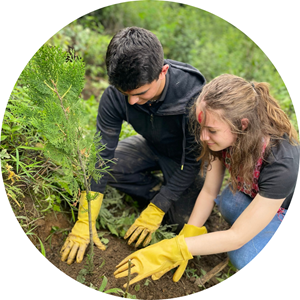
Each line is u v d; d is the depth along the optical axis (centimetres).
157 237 210
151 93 159
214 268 205
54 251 190
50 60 145
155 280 194
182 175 205
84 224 190
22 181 196
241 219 161
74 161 149
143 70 144
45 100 145
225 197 199
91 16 473
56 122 138
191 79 183
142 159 237
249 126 150
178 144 210
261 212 158
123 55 143
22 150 203
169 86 177
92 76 390
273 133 154
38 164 204
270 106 156
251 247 186
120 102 191
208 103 144
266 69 417
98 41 410
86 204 188
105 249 198
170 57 474
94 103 318
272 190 155
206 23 540
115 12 492
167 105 182
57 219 201
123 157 233
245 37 461
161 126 198
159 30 480
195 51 462
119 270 167
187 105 181
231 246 161
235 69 427
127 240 213
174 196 208
